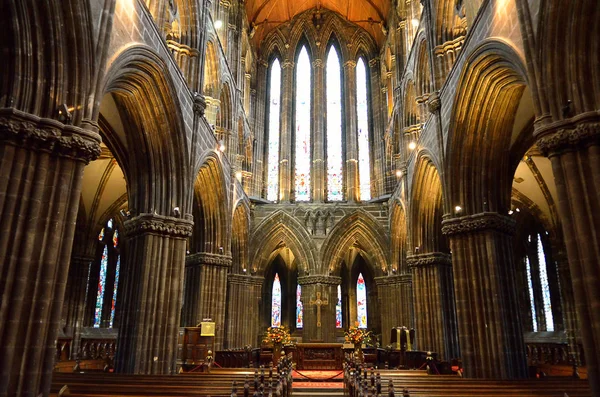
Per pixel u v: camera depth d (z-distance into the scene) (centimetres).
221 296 2712
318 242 3569
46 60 1149
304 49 4297
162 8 1836
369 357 2772
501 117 1795
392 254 3444
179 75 1895
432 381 1222
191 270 2703
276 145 4025
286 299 4372
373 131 3969
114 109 1822
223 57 2769
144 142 1833
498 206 1822
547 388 1134
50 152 1116
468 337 1730
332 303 3484
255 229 3622
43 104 1136
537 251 3434
